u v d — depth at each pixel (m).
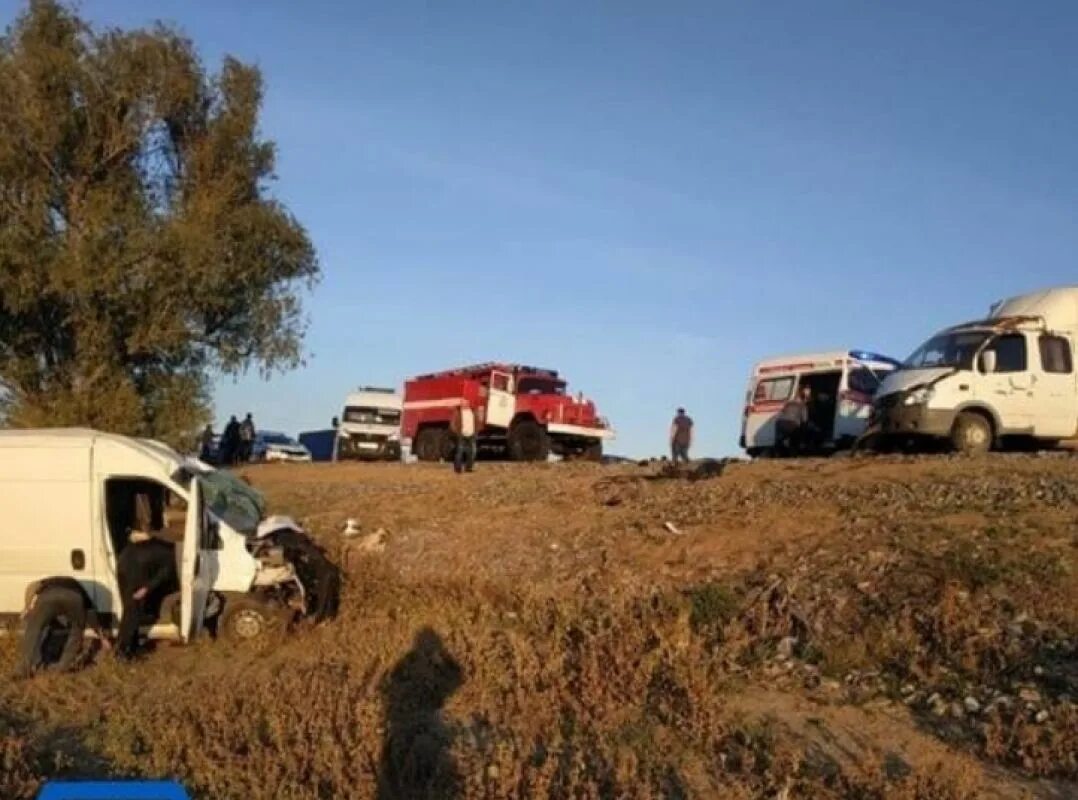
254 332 34.78
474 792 8.62
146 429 33.94
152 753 9.58
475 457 34.25
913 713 10.77
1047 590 12.86
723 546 16.78
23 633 13.42
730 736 10.20
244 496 15.91
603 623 13.54
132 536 14.30
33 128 32.09
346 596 16.77
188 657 14.16
